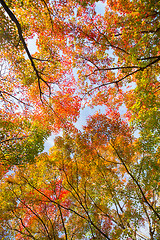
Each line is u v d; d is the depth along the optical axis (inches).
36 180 444.8
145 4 283.9
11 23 298.8
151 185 374.3
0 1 232.1
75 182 452.8
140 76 339.6
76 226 439.5
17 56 396.5
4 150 335.9
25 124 388.5
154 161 379.6
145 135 387.2
